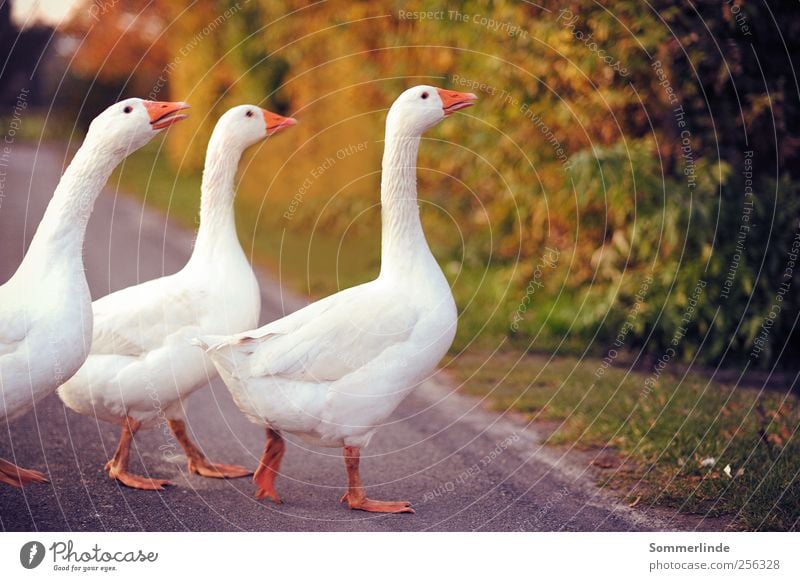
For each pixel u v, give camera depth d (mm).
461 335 8250
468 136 9844
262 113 5246
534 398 6633
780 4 7605
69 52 23344
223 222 5051
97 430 5754
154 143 26812
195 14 17156
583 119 8297
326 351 4379
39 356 4016
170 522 4355
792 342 7543
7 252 12102
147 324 4691
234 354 4332
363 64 11773
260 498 4707
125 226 14852
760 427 5582
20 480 4637
